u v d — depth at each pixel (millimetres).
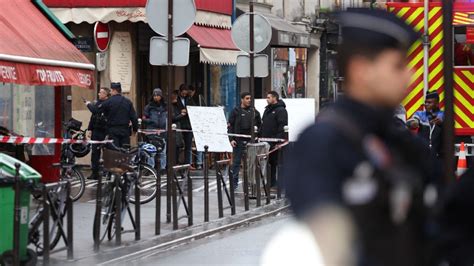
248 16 23375
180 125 31266
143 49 35156
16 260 12016
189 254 15172
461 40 20141
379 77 4016
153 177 22203
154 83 36438
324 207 3643
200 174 31141
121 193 16266
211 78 38719
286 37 40719
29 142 19203
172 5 19062
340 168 3795
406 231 4066
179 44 19016
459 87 20234
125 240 16391
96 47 32719
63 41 21922
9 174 12172
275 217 20766
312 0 50438
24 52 19828
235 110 26016
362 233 3865
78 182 22641
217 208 21797
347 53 4051
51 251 13617
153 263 14203
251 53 23391
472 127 20234
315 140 3824
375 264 3885
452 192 4926
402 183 4051
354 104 4027
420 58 20203
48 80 20297
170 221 18984
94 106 26875
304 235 3654
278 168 24172
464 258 4855
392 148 4133
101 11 32250
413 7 19969
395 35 3998
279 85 45438
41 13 22500
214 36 35375
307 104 26734
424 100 20141
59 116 23766
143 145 22328
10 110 23578
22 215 12172
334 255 3602
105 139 25141
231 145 25344
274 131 25359
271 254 3674
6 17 20766
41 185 12859
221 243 16484
